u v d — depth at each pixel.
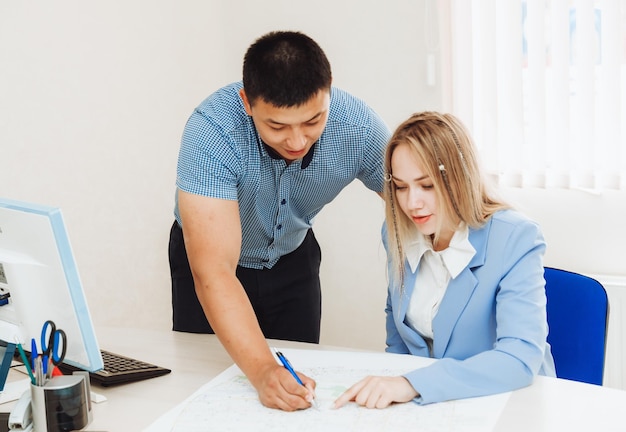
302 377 1.18
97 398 1.19
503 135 2.39
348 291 2.78
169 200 2.58
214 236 1.35
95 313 2.31
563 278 1.46
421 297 1.45
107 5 2.28
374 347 2.77
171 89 2.56
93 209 2.28
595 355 1.40
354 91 2.63
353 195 2.70
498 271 1.33
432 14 2.45
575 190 2.36
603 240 2.35
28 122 2.05
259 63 1.21
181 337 1.56
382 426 1.05
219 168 1.39
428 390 1.13
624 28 2.17
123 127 2.36
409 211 1.37
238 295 1.29
